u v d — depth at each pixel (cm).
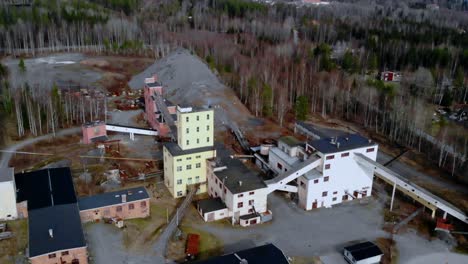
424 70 15300
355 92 13550
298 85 14288
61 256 5938
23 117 10606
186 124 7881
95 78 15462
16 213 6988
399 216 7744
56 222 6444
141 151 9712
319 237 7062
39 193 7225
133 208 7262
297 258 6512
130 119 11950
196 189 8138
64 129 10962
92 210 7006
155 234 6900
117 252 6419
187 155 7888
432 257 6688
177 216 7300
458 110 13450
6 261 6072
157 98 10794
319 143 8150
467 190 8800
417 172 9562
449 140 10881
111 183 8275
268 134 11062
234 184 7425
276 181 7619
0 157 9175
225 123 11488
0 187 6725
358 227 7381
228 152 8594
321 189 7869
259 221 7375
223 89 13712
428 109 12912
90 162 8994
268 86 12625
